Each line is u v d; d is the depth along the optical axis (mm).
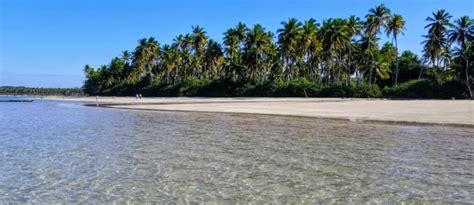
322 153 14906
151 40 137625
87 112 42094
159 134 21109
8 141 18125
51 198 8977
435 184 10227
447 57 92188
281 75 108812
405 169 12039
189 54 124438
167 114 37875
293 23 94812
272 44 106875
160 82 131250
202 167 12289
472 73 80438
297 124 26781
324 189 9750
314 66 108688
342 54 101375
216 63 119938
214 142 17922
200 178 10836
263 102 62781
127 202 8711
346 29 90750
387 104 52344
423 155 14453
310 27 94375
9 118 33500
